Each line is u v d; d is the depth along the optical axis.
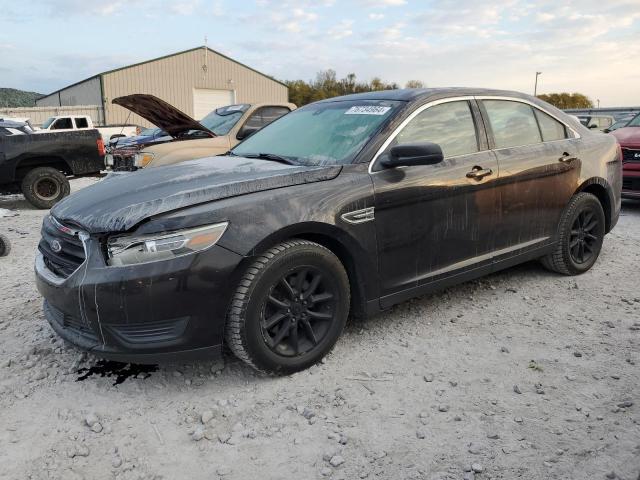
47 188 10.44
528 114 4.62
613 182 5.19
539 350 3.57
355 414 2.89
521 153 4.35
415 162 3.47
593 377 3.21
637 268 5.25
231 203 3.03
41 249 3.45
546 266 5.02
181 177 3.40
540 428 2.73
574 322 4.00
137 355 2.93
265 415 2.90
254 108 8.95
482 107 4.28
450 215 3.86
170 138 10.81
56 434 2.76
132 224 2.87
